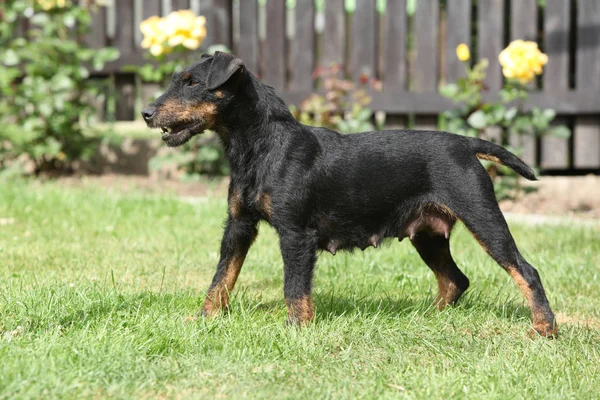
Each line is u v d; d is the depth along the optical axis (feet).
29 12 39.22
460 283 20.02
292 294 17.66
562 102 36.70
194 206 33.45
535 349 16.57
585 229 30.53
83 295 18.67
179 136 18.24
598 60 36.35
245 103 17.93
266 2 38.86
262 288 22.30
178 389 14.01
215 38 39.68
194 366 14.97
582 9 36.22
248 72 18.11
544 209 34.65
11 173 38.88
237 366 14.98
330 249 18.69
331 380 14.67
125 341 15.60
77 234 28.45
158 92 38.04
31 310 17.30
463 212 17.83
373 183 18.17
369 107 38.14
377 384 14.42
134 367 14.56
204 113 18.03
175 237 28.19
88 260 24.63
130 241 27.76
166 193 37.09
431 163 18.11
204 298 19.57
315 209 18.11
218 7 39.52
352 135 18.69
